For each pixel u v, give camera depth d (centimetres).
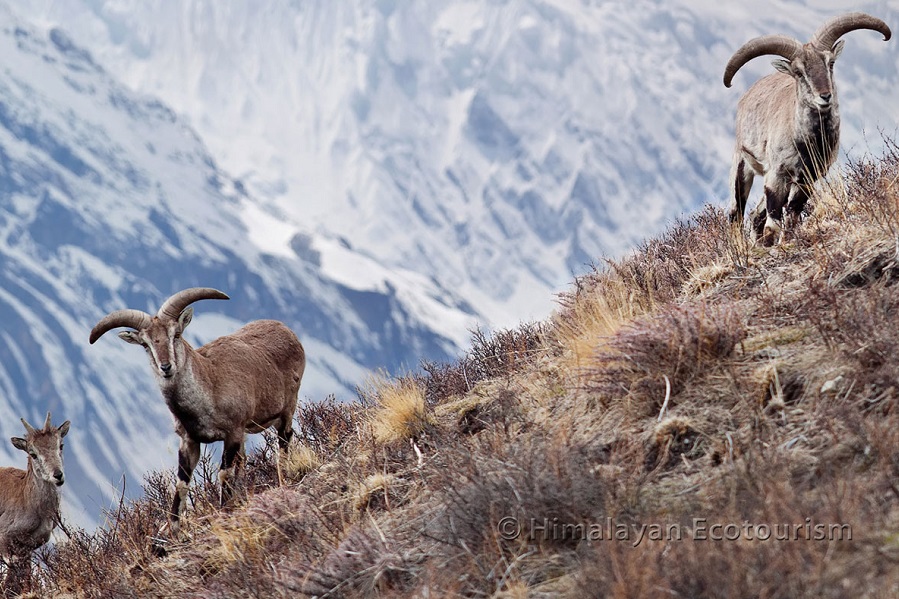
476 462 2336
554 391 2742
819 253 2728
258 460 3722
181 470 3706
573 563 1895
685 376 2336
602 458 2252
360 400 3847
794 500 1744
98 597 2953
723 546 1680
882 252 2548
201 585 2677
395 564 2152
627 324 2600
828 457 1888
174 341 3694
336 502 2738
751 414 2136
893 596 1491
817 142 3472
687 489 1992
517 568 1931
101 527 3528
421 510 2388
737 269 3025
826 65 3438
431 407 3322
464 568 1998
